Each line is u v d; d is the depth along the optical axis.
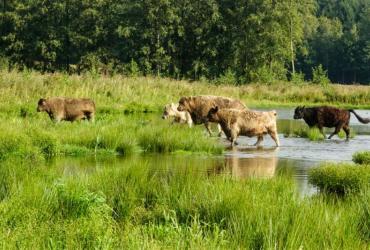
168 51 121.00
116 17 122.12
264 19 115.31
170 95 66.12
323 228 11.51
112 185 15.32
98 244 10.38
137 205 14.62
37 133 25.83
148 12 116.44
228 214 12.72
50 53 121.00
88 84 59.53
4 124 28.98
